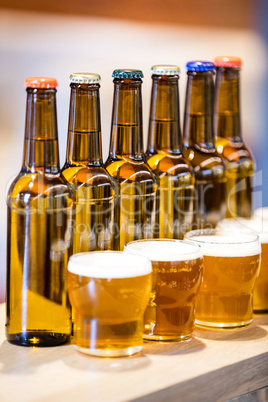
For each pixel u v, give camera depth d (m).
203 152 1.41
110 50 3.19
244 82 3.82
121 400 0.91
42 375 0.98
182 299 1.12
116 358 1.05
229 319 1.22
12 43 2.98
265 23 3.76
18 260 1.09
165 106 1.29
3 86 3.01
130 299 1.02
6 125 3.05
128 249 1.12
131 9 3.17
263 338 1.18
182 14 3.36
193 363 1.05
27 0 2.93
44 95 1.07
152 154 1.31
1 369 1.00
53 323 1.10
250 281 1.21
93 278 1.01
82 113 1.15
